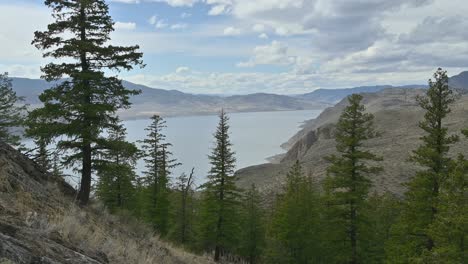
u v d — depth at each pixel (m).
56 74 16.98
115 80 18.14
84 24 17.28
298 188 36.97
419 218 20.86
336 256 24.78
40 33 16.81
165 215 38.38
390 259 23.30
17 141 25.61
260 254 37.81
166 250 13.55
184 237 40.78
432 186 20.75
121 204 35.28
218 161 32.41
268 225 39.47
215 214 31.84
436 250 16.59
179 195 42.34
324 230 29.05
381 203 37.47
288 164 111.69
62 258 4.61
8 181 8.08
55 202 9.83
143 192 39.00
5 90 25.03
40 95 16.50
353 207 24.59
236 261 36.38
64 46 16.62
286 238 30.05
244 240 37.34
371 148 103.50
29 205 7.43
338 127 25.27
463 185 16.75
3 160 9.38
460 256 16.03
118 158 22.23
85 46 16.62
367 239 25.89
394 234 24.58
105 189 34.34
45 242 4.85
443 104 21.31
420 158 21.62
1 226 4.70
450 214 16.62
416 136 109.06
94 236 7.44
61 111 16.36
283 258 30.38
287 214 30.47
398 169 72.12
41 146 16.61
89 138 16.83
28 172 12.11
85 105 16.36
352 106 24.67
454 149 72.12
